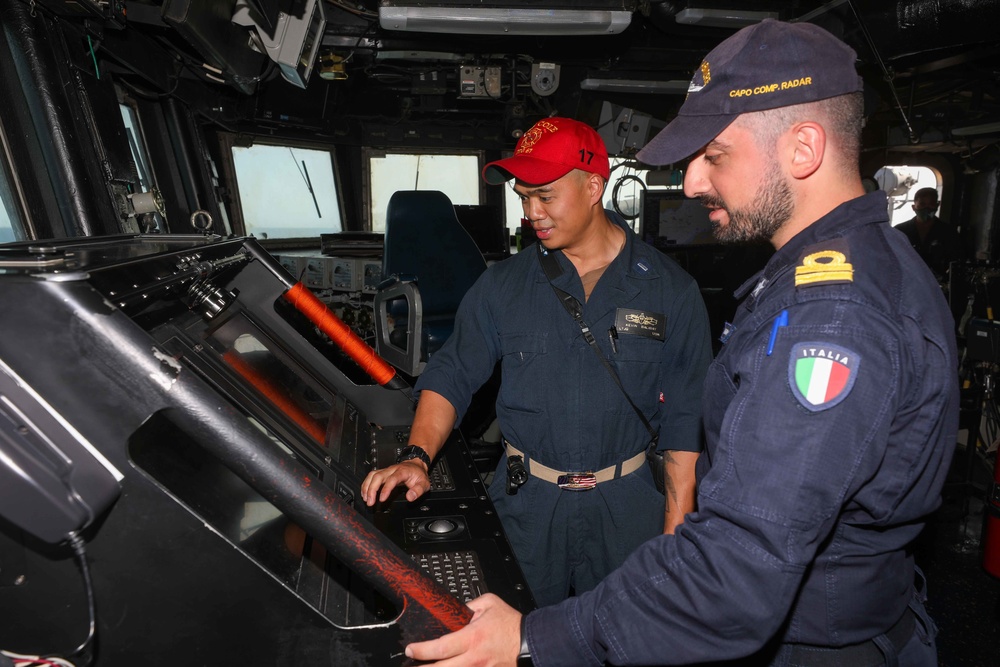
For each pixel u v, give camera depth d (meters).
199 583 0.74
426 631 0.77
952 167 5.59
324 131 5.31
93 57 2.11
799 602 0.80
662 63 5.08
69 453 0.66
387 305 3.88
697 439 1.41
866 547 0.78
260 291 1.59
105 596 0.72
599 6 3.72
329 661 0.77
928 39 3.13
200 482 0.91
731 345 0.80
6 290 0.65
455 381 1.50
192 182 3.27
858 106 0.76
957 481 3.34
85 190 1.82
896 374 0.65
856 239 0.75
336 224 5.79
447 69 5.06
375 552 0.74
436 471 1.44
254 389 1.29
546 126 1.42
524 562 1.49
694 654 0.68
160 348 0.69
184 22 2.10
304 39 2.75
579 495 1.47
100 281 0.75
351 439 1.49
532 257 1.54
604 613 0.72
